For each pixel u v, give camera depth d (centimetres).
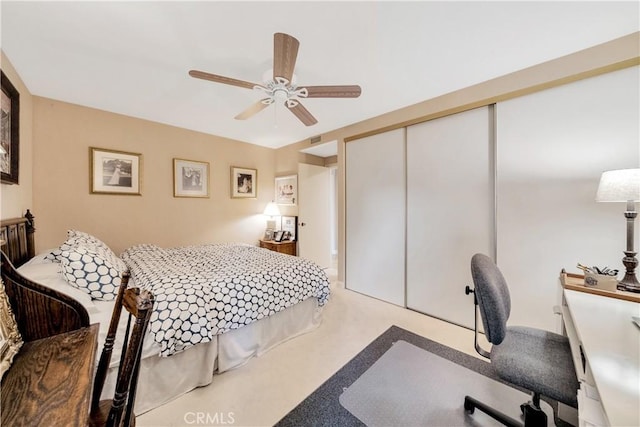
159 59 182
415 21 146
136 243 306
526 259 201
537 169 195
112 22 145
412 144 271
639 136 160
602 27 153
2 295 91
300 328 224
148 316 74
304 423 133
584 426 66
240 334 181
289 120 314
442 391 155
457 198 239
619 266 167
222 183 389
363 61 186
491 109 217
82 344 97
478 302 121
